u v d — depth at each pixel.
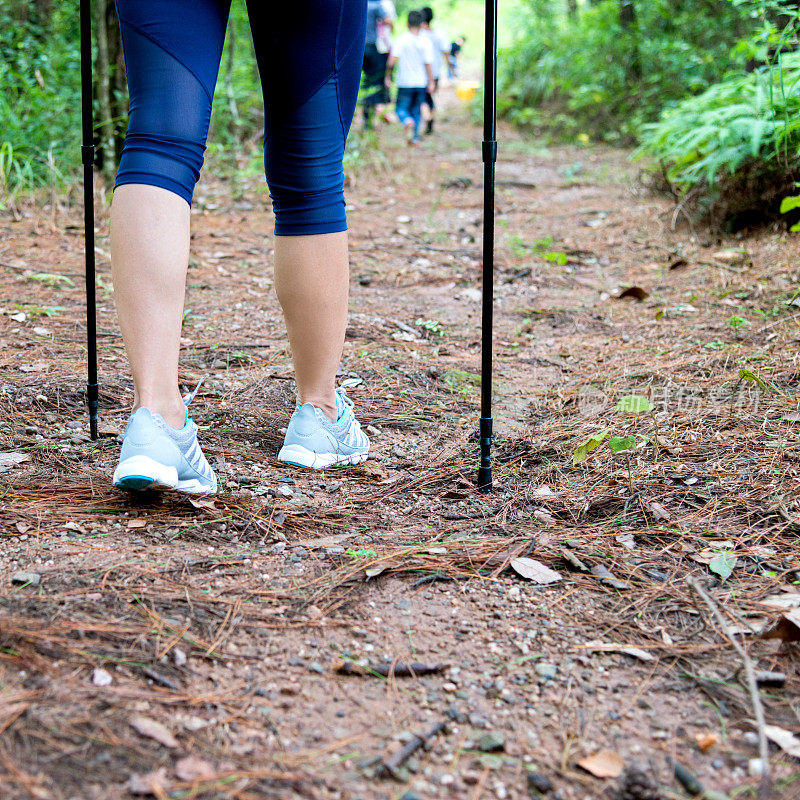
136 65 1.71
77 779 1.11
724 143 4.81
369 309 3.82
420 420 2.58
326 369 2.18
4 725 1.18
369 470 2.21
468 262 4.76
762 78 4.93
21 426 2.31
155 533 1.78
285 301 2.08
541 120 11.66
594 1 13.26
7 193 5.32
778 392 2.69
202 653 1.40
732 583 1.70
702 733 1.29
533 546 1.83
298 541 1.81
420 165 8.42
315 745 1.22
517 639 1.51
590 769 1.20
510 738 1.27
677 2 10.02
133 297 1.74
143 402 1.79
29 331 3.16
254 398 2.67
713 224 5.12
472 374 3.01
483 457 2.08
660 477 2.16
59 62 6.74
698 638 1.52
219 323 3.50
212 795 1.11
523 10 14.85
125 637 1.41
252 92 8.33
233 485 2.04
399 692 1.36
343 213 2.05
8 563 1.62
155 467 1.76
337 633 1.50
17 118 5.96
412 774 1.18
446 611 1.59
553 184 7.52
